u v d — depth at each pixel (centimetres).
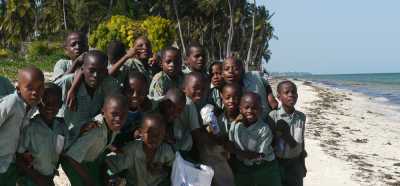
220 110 680
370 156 1600
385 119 2786
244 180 674
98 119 554
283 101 698
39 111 548
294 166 712
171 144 606
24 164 537
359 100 4250
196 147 654
